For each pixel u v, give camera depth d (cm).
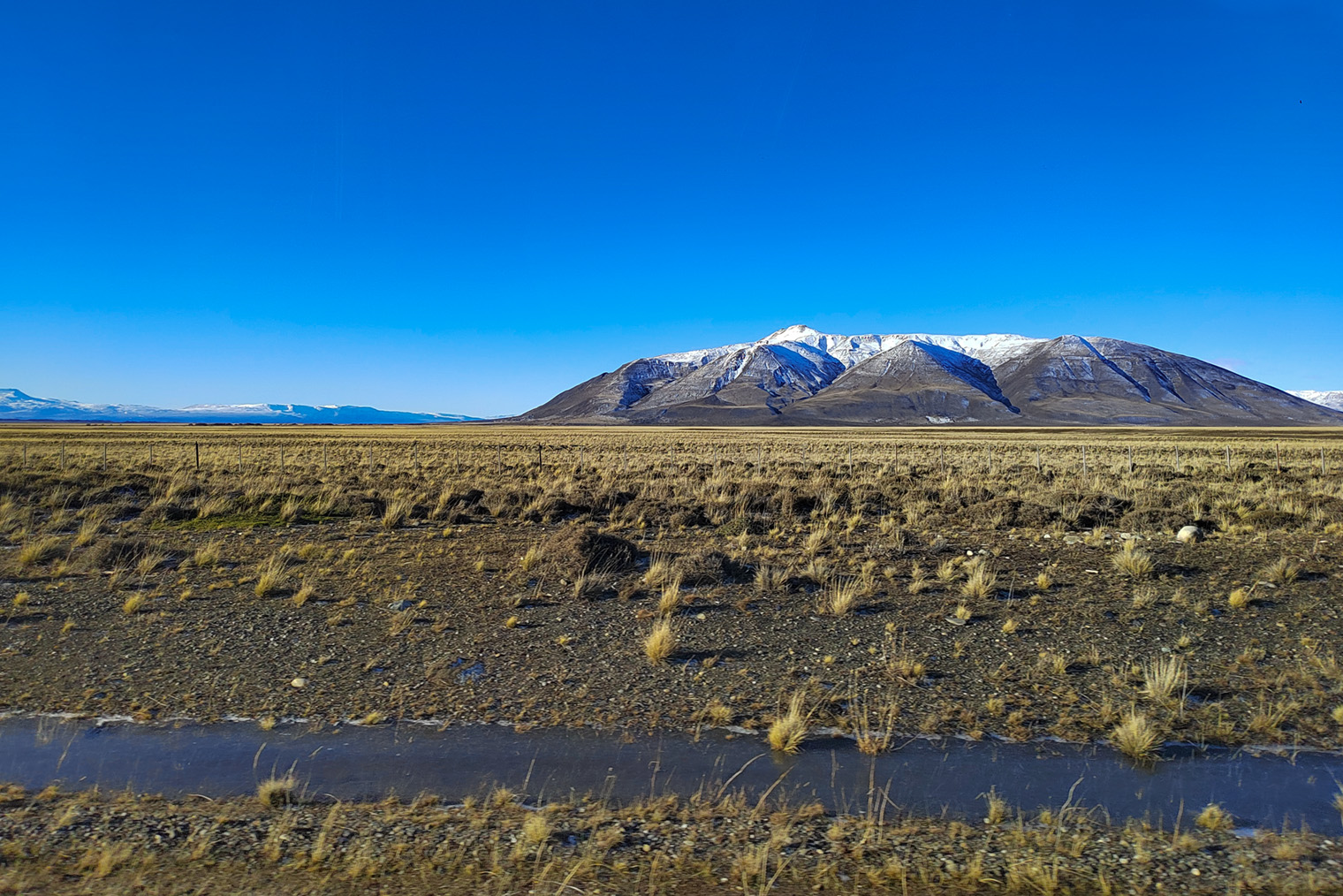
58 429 13850
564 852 434
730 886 403
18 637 859
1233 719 650
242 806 490
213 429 14962
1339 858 438
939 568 1240
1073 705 684
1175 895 400
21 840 438
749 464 3594
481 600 1045
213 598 1041
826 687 729
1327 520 1736
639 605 1024
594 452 4900
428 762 564
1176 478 2897
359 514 1858
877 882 409
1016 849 444
